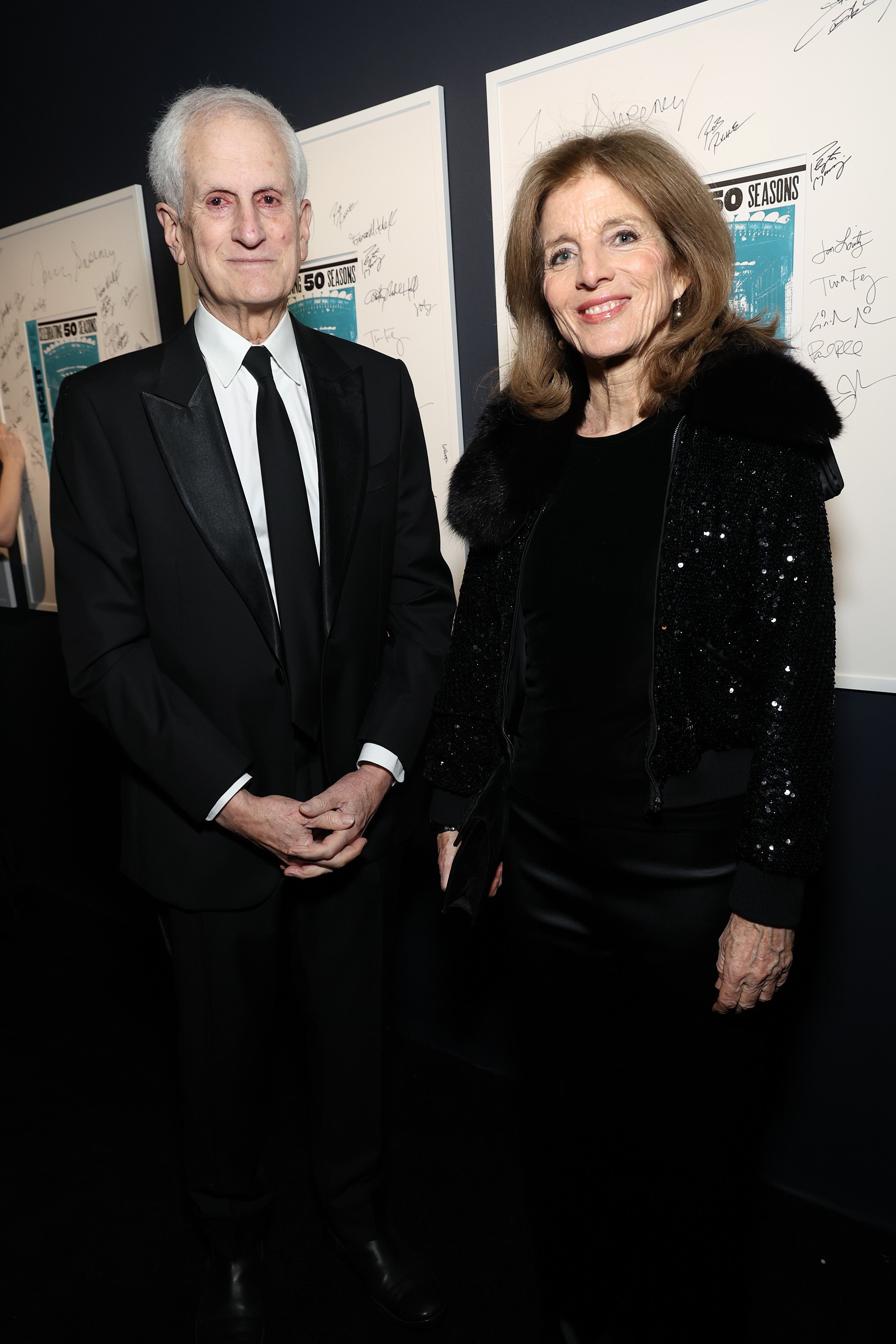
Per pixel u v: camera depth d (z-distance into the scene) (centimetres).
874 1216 171
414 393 169
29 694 300
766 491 104
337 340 154
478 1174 187
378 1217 166
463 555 198
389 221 191
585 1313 140
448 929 219
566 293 113
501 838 130
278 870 146
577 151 111
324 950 154
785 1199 178
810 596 104
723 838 113
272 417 137
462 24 175
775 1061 176
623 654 113
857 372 146
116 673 137
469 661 139
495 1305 158
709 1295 125
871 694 155
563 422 124
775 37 142
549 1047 133
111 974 264
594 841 118
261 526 141
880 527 148
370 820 145
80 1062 226
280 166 133
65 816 302
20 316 273
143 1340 155
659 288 111
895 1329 151
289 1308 160
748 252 151
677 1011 117
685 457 109
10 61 260
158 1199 185
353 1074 159
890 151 137
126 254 241
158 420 134
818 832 106
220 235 131
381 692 151
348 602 145
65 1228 179
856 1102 169
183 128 131
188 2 216
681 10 148
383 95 190
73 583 140
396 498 152
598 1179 135
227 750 137
